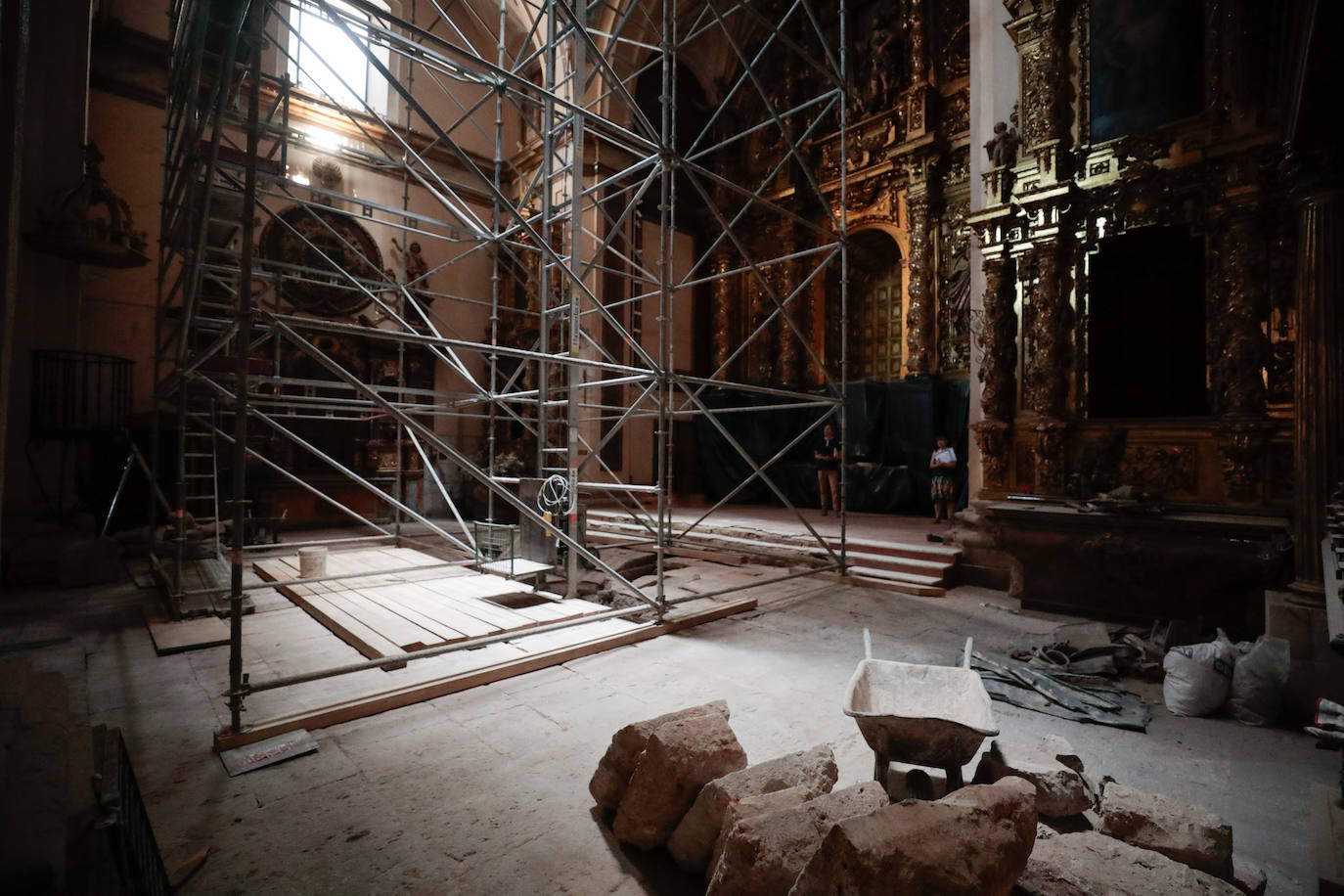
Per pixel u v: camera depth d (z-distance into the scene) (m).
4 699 2.27
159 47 11.03
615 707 3.99
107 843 2.00
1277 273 6.32
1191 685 4.12
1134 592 6.28
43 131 7.89
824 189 14.72
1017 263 8.00
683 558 9.57
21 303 7.68
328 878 2.36
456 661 4.57
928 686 2.96
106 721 3.65
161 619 5.55
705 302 16.12
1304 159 4.75
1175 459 6.80
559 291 13.34
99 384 8.34
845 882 1.62
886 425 13.32
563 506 6.97
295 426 12.32
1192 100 7.01
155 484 7.16
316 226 12.76
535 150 14.24
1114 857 2.14
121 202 7.56
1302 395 4.71
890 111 13.43
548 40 6.78
